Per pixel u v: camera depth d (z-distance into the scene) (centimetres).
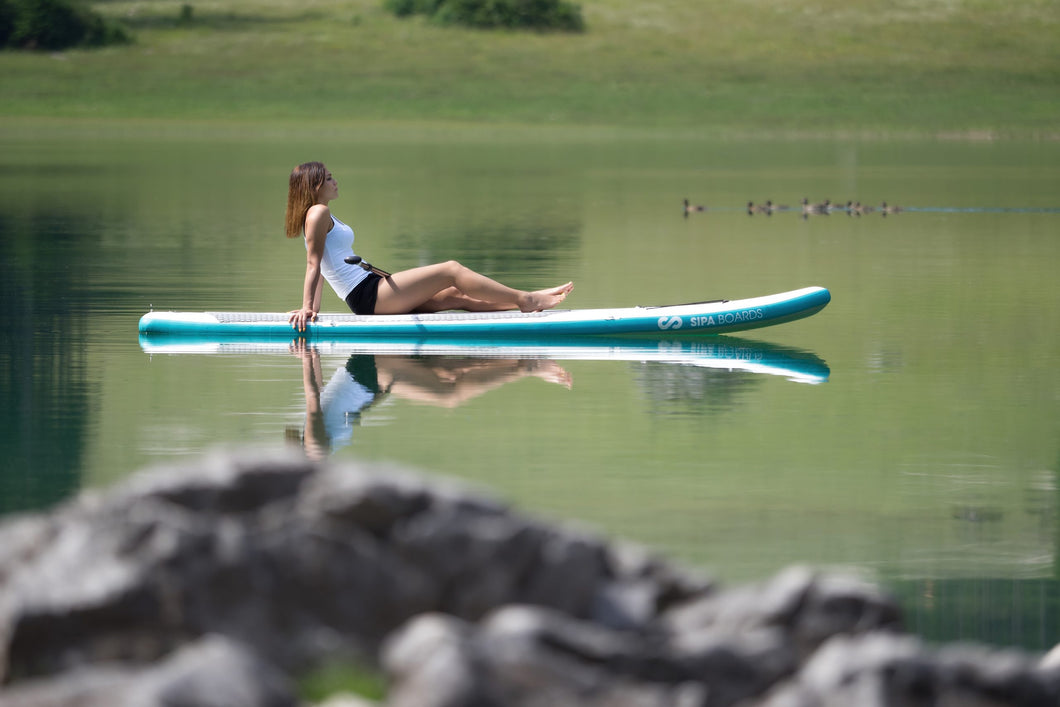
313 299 4325
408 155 16300
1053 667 1380
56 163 14000
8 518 2352
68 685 1180
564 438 3036
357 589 1415
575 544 1465
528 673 1248
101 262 6297
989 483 2702
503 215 9025
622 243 7381
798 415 3312
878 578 2112
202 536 1380
